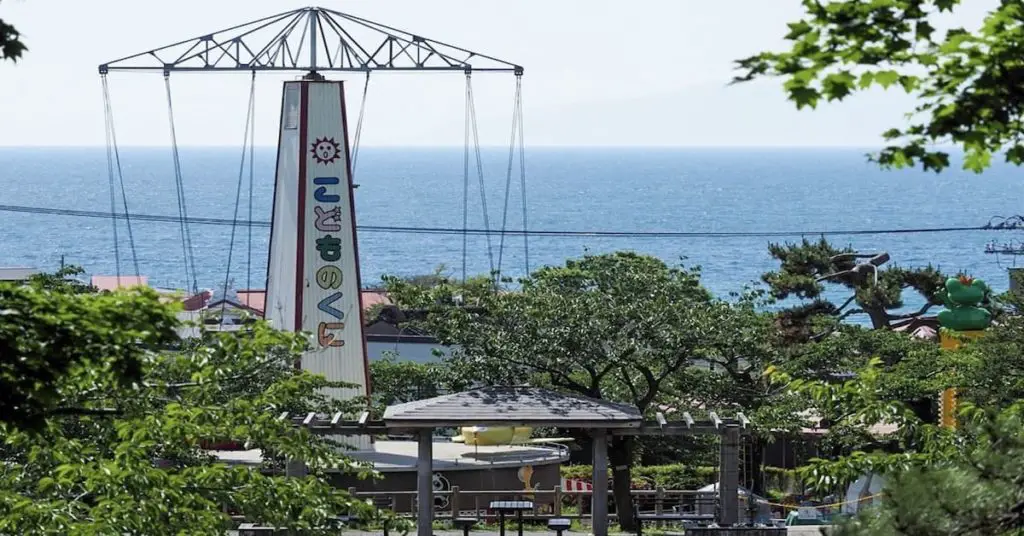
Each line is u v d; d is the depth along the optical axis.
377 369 108.44
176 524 36.22
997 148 20.73
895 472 22.81
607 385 90.50
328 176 96.44
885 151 20.66
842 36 20.02
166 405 38.84
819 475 36.16
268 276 98.94
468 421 65.38
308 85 96.62
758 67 20.42
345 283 96.56
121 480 35.06
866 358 96.69
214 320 97.12
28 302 25.08
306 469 64.19
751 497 73.25
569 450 103.56
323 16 99.00
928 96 20.50
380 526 57.94
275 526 38.41
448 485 82.81
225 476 37.97
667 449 101.56
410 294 84.94
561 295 83.25
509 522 73.94
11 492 34.75
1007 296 84.62
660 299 81.25
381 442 92.38
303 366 95.50
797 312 127.44
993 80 19.98
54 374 24.98
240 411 39.75
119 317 25.27
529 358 78.94
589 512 80.44
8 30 23.75
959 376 69.31
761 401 87.44
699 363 101.06
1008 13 19.67
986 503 21.59
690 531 64.12
